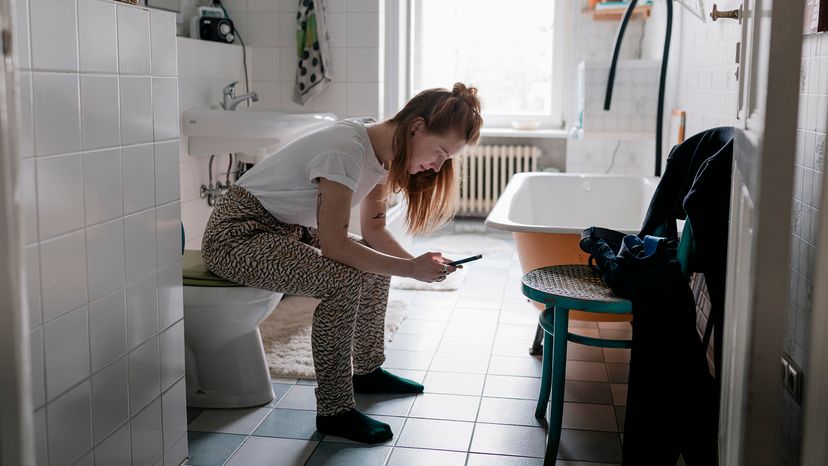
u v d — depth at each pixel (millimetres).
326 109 4422
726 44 3064
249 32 4402
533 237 2961
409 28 4984
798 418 1935
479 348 3180
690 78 3879
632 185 4293
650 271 2129
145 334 1934
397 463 2201
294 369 2859
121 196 1801
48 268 1549
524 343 3244
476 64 6137
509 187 3840
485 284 4211
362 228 2660
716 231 2107
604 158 5832
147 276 1934
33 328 1512
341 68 4379
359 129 2340
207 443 2316
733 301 1526
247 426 2436
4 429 1031
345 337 2338
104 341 1754
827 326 1280
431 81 6176
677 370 2039
